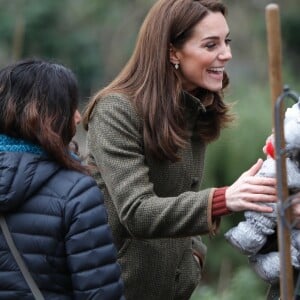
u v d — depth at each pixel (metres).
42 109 8.48
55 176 8.46
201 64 9.55
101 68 38.25
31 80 8.55
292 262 8.74
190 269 10.52
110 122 9.50
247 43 36.41
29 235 8.38
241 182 8.89
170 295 10.30
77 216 8.34
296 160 8.59
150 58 9.61
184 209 9.09
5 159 8.34
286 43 40.00
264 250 9.11
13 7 37.44
